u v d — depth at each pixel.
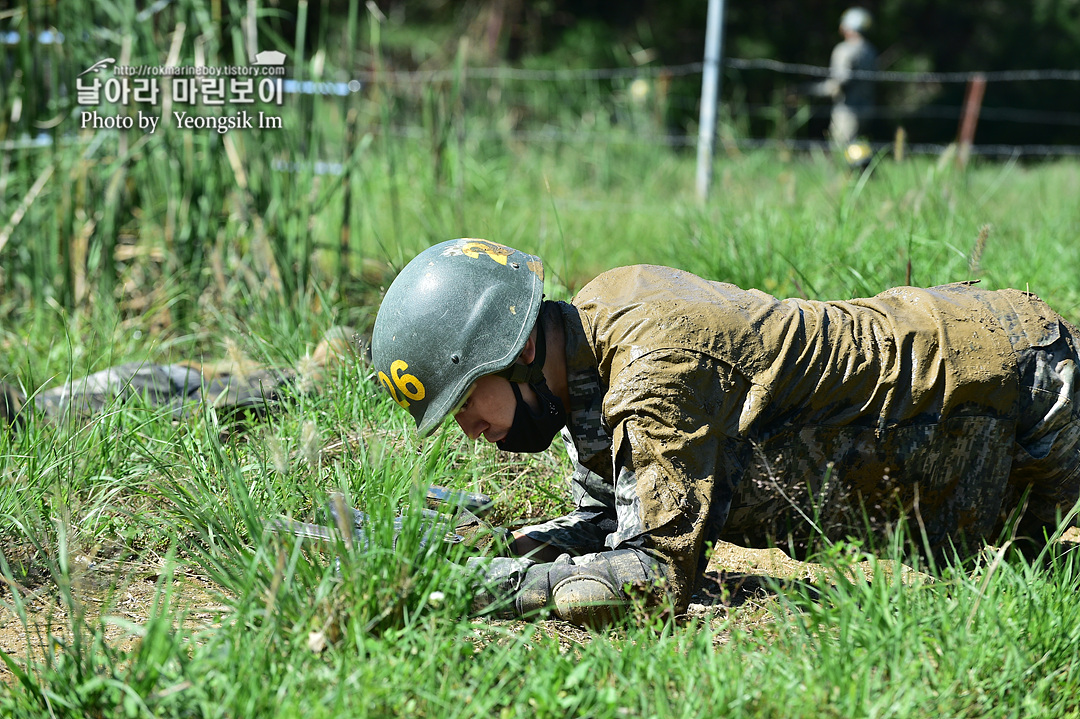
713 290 3.71
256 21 7.95
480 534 3.80
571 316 3.67
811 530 3.95
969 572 3.94
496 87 22.00
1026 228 8.79
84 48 8.04
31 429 4.90
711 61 12.96
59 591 3.95
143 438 4.88
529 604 3.62
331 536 3.50
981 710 3.07
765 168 15.36
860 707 2.98
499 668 3.14
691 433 3.46
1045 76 11.54
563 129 20.97
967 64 32.69
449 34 30.06
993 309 3.86
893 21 32.19
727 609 3.73
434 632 3.27
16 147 8.09
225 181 7.84
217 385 5.84
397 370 3.62
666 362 3.46
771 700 3.02
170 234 7.77
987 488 3.86
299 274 7.39
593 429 3.72
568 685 3.01
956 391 3.67
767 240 7.83
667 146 17.97
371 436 4.69
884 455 3.75
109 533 4.34
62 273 7.87
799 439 3.70
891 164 11.77
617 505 3.58
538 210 11.91
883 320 3.78
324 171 8.35
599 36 29.95
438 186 10.54
